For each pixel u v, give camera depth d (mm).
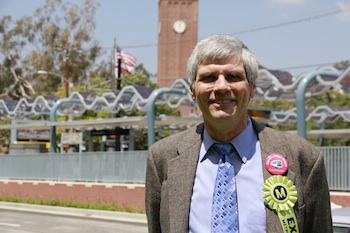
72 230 16891
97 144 49938
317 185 3061
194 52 3139
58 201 25000
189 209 3096
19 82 66812
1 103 37625
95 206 23109
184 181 3127
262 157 3080
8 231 16531
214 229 3012
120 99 29344
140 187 22516
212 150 3146
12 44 66188
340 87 22438
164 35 96312
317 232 3096
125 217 21125
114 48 41312
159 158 3270
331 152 17891
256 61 3150
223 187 3059
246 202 3018
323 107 30547
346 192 17250
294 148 3078
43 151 38219
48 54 64375
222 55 3047
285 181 3000
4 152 58594
